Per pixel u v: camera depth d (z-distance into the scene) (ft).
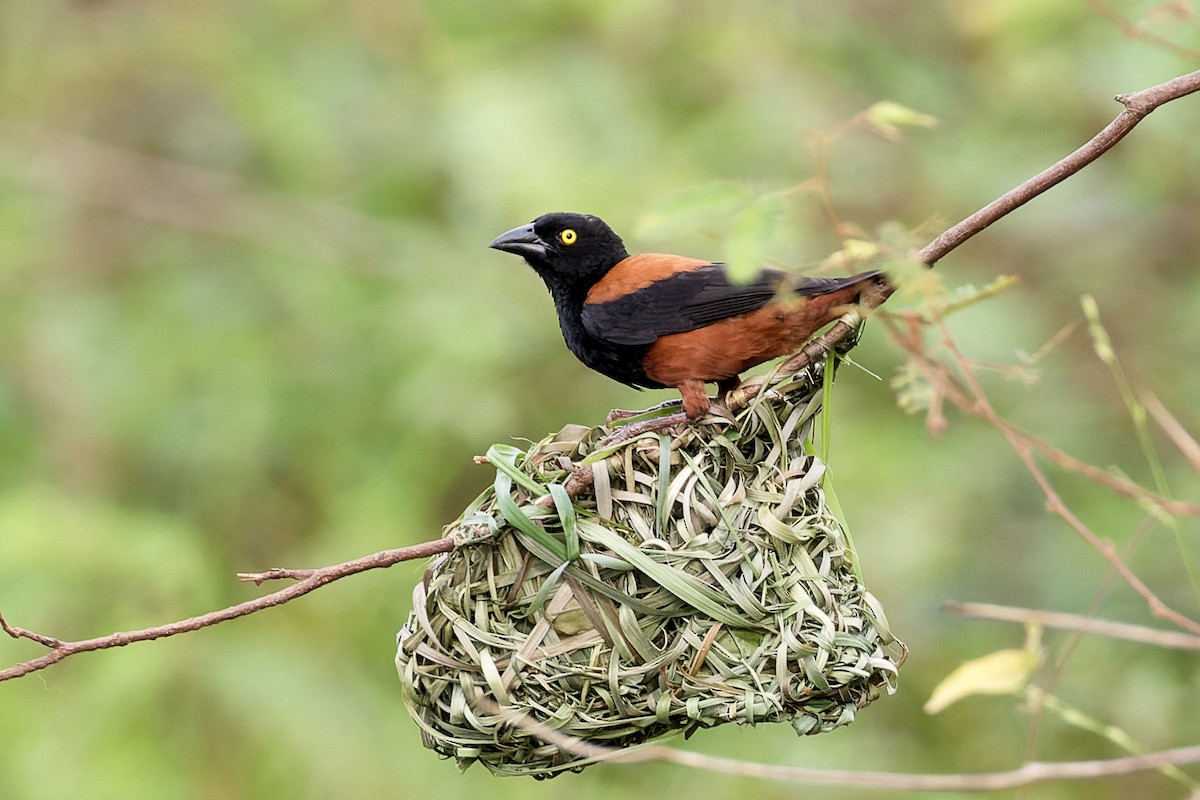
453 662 20.85
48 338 47.62
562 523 20.36
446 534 21.62
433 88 49.08
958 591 41.68
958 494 43.21
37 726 36.68
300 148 49.32
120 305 49.08
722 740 41.75
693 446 21.48
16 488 43.14
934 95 45.96
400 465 44.93
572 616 20.40
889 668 20.54
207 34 50.55
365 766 37.81
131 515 40.88
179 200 50.47
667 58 47.03
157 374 47.03
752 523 20.81
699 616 20.30
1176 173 44.09
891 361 43.47
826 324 24.52
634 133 44.86
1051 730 40.01
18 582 38.04
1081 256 45.52
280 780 37.22
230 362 46.96
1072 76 43.06
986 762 40.65
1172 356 45.14
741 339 25.04
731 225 14.65
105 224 51.01
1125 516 41.50
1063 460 16.97
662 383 26.43
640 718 20.20
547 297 45.42
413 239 47.67
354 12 50.47
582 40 47.55
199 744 37.22
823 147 15.87
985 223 19.63
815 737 42.01
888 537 42.37
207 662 37.83
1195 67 39.78
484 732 20.59
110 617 38.24
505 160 43.88
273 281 48.44
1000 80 44.93
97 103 52.65
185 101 52.54
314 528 45.96
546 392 45.44
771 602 20.44
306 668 39.01
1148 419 43.52
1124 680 39.24
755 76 45.52
